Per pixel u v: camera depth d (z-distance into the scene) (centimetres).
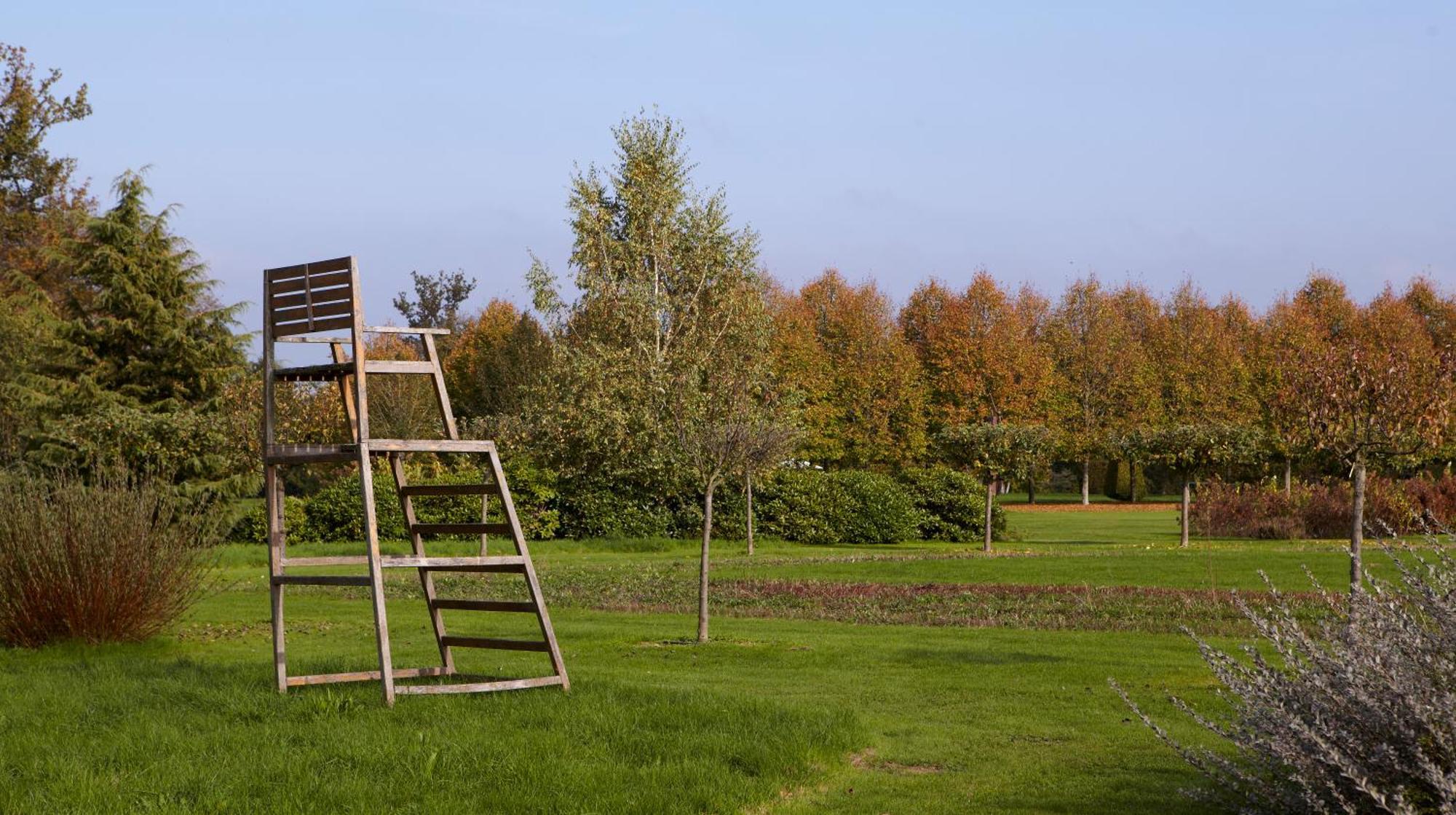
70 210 4838
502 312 6775
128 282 3297
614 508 3291
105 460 2869
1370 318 6388
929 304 6819
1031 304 7069
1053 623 1495
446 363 6525
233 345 3444
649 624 1532
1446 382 1212
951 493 3388
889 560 2520
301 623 1543
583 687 906
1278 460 3422
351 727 754
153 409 3266
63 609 1255
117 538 1313
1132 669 1120
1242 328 6825
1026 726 869
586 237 3503
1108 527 3822
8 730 762
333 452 875
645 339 3297
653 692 884
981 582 2077
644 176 3559
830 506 3347
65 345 3288
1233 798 616
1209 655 598
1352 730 532
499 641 939
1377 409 1191
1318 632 740
